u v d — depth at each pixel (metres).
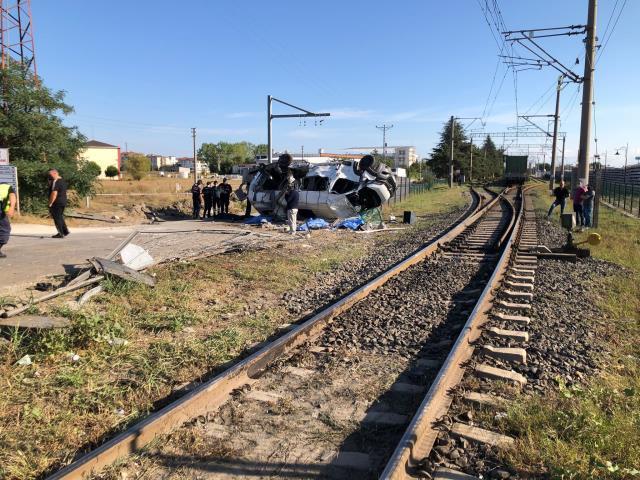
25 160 21.59
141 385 5.08
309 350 6.25
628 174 44.69
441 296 9.01
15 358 5.50
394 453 3.64
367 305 8.30
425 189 58.41
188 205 31.58
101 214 25.36
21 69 22.47
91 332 5.94
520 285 9.56
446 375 5.06
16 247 12.47
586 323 7.36
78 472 3.46
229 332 6.70
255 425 4.44
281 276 10.64
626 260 12.75
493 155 127.62
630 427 4.13
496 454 3.92
